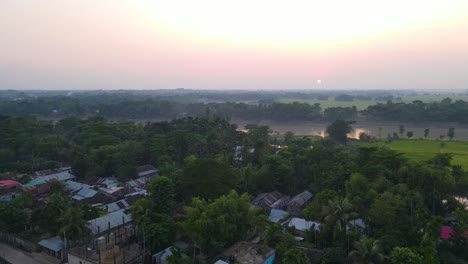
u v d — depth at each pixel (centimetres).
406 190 8181
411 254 5294
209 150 14238
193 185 9275
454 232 6625
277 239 6919
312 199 10169
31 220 7575
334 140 18900
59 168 13600
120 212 8262
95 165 12594
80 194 10331
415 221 6856
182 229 6938
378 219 6875
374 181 9106
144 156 14125
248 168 11119
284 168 10819
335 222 6191
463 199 9731
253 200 9994
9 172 12206
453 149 17200
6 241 7581
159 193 7844
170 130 18025
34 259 6750
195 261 6359
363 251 5503
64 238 6712
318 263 6291
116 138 15888
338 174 9762
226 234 6600
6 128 16875
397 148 17550
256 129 17525
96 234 7300
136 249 6912
